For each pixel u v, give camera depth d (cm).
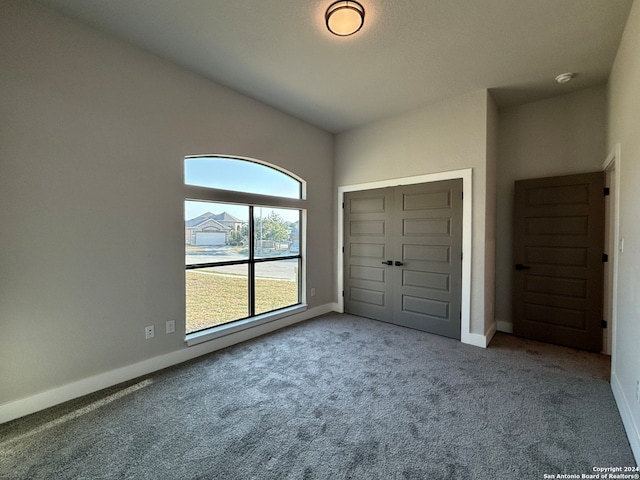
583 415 191
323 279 436
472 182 319
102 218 226
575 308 308
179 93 270
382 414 194
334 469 148
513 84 299
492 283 347
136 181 244
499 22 209
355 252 429
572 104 316
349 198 433
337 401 209
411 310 371
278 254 380
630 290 185
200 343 288
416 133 361
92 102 220
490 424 183
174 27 218
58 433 175
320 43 235
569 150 318
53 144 202
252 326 336
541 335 328
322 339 331
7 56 185
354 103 344
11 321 188
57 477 144
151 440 169
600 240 295
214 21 211
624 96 216
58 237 206
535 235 330
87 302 220
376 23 210
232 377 244
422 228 358
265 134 345
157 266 259
